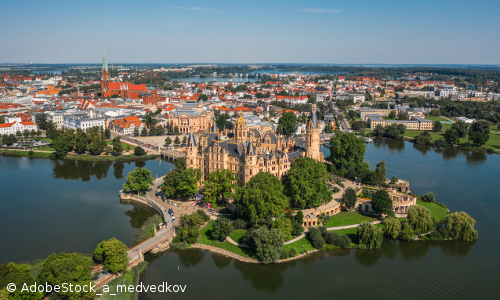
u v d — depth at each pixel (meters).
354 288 161.50
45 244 191.25
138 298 151.75
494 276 170.75
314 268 176.12
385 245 197.75
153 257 182.88
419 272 174.00
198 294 155.62
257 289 160.25
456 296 156.12
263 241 176.38
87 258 150.62
